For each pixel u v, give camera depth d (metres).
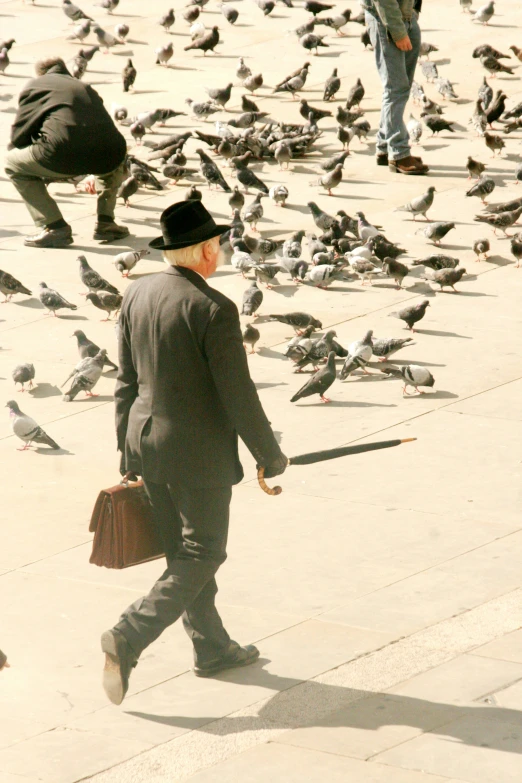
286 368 18.30
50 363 18.83
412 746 8.77
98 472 14.87
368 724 9.11
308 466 14.65
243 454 15.28
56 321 20.78
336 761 8.60
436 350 18.53
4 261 23.84
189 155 31.72
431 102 32.53
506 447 14.95
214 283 22.56
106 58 41.44
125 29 42.53
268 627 10.77
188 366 9.04
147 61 40.97
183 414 9.14
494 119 32.44
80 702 9.65
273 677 9.92
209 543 9.41
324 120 34.09
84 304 21.61
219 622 9.96
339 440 15.41
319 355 17.86
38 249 24.56
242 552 12.38
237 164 28.92
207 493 9.31
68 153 23.25
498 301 20.69
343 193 27.39
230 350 8.96
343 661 10.12
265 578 11.77
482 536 12.54
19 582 11.93
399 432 15.62
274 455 9.25
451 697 9.45
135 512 9.66
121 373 9.61
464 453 14.82
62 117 23.27
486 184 25.38
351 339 19.06
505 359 18.05
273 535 12.77
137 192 28.56
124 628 9.09
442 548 12.30
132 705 9.57
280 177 29.06
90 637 10.75
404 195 27.06
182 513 9.43
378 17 27.41
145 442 9.32
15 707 9.59
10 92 37.19
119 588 11.76
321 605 11.17
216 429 9.24
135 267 23.36
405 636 10.52
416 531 12.73
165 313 9.07
